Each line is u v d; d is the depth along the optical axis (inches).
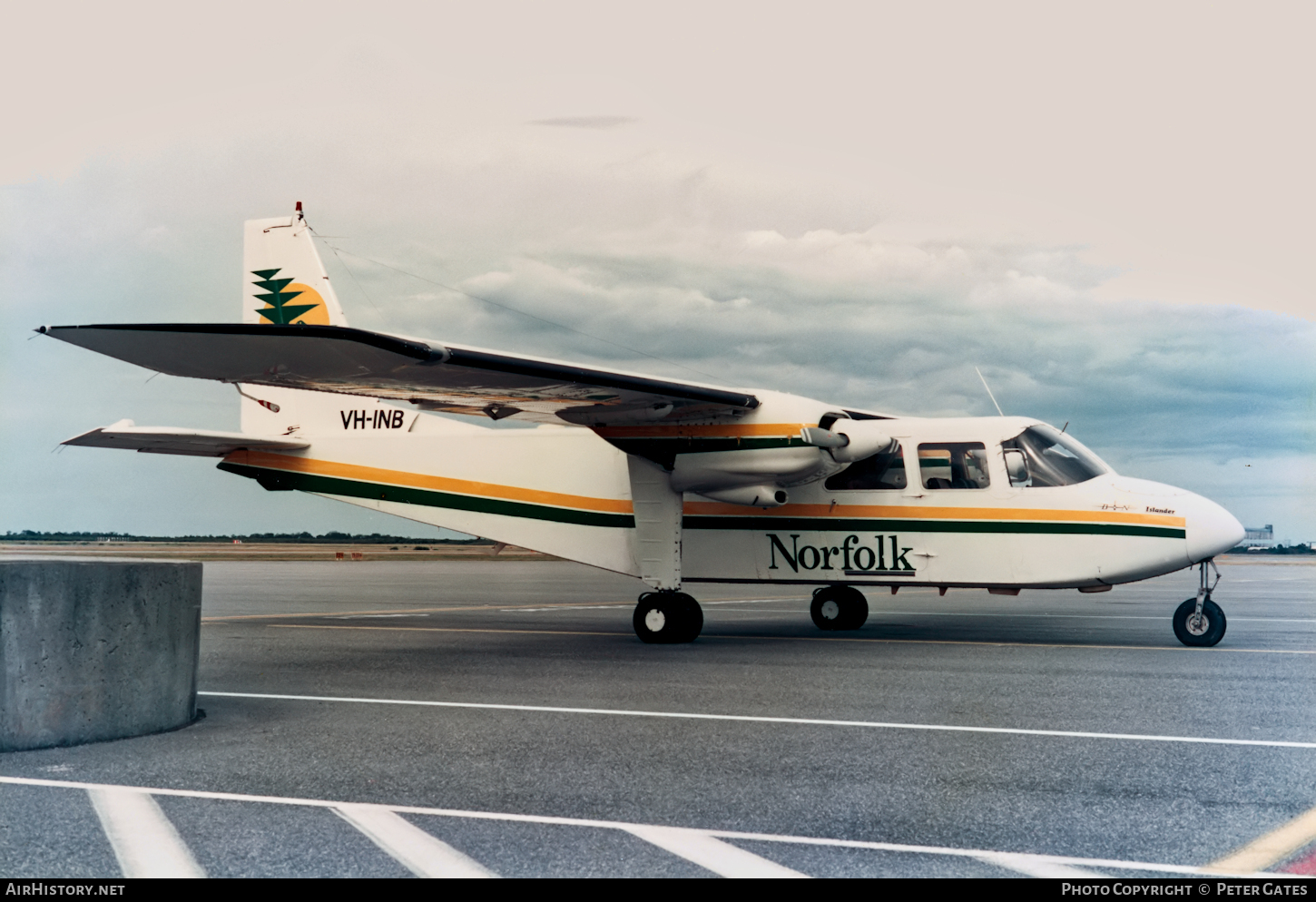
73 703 206.2
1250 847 144.9
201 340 289.1
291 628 468.1
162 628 221.0
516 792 172.6
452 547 2918.3
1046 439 407.5
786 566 430.0
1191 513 378.0
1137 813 160.4
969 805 165.0
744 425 405.1
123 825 153.9
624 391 368.5
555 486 462.9
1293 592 794.2
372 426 494.0
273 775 183.6
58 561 216.2
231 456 505.4
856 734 219.0
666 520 415.5
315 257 515.8
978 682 291.3
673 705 254.5
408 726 227.9
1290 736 216.2
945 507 407.2
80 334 278.4
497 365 328.5
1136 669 319.0
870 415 460.1
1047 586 394.9
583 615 553.0
